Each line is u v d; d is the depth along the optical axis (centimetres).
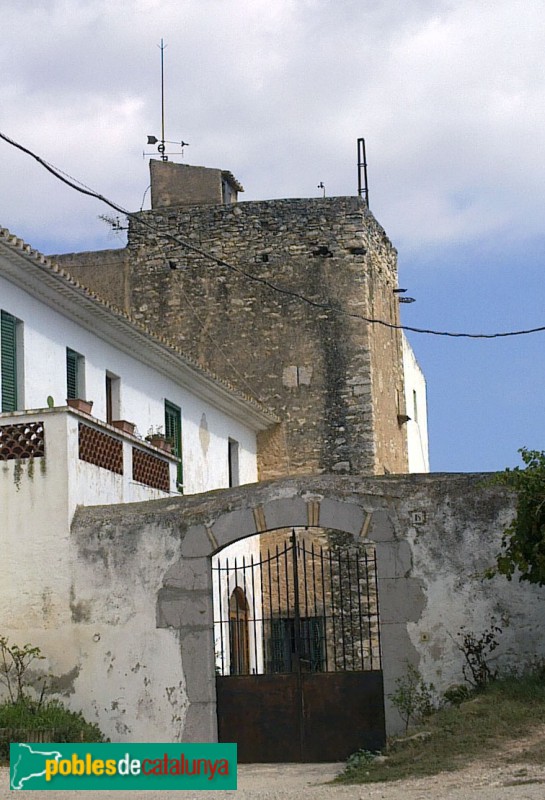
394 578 1780
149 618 1819
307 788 1430
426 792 1286
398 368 3688
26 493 1878
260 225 3422
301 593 2988
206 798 1371
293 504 1823
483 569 1755
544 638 1716
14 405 2100
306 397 3316
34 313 2184
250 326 3372
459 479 1806
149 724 1791
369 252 3431
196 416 2916
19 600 1859
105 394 2453
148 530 1845
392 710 1739
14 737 1697
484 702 1620
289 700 1803
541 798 1176
